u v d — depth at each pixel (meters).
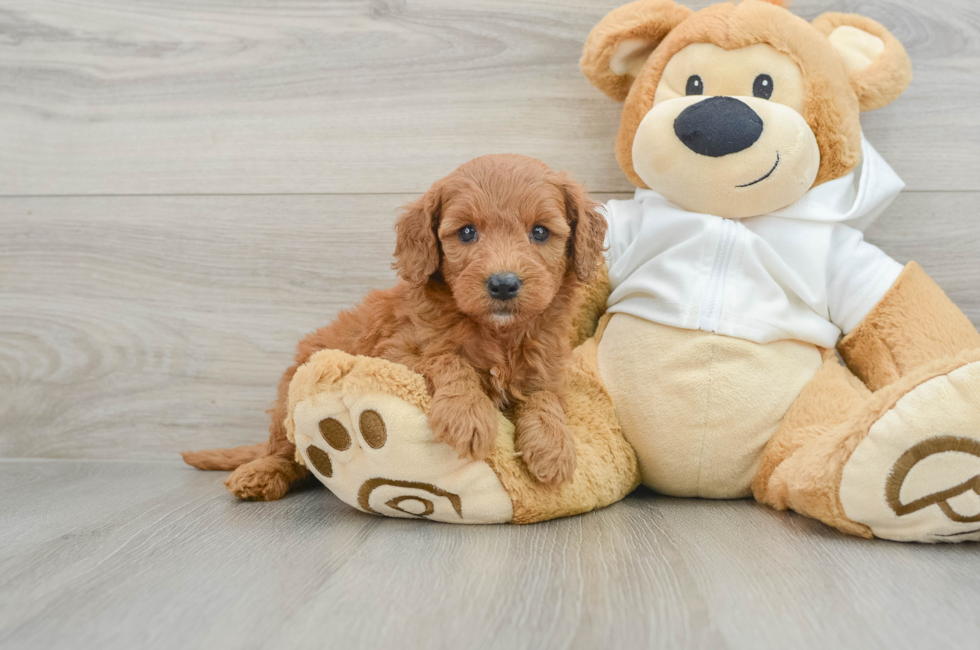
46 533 1.41
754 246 1.65
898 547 1.29
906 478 1.27
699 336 1.62
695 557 1.23
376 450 1.38
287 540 1.35
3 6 2.20
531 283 1.34
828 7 1.99
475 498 1.41
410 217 1.48
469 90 2.11
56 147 2.22
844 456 1.31
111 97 2.20
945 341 1.63
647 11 1.77
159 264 2.20
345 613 1.00
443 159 2.13
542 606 1.02
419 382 1.39
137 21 2.19
